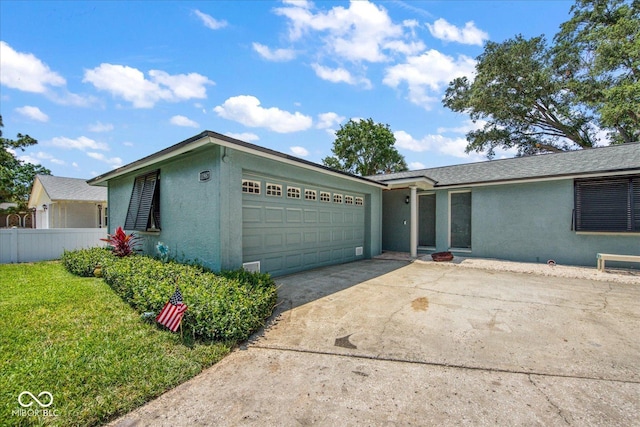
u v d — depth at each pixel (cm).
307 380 265
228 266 553
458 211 1075
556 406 228
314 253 815
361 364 295
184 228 638
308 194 794
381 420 212
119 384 248
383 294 552
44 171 2631
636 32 1467
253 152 570
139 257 718
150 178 772
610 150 952
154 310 379
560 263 857
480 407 227
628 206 753
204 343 325
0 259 907
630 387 253
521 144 2244
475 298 526
